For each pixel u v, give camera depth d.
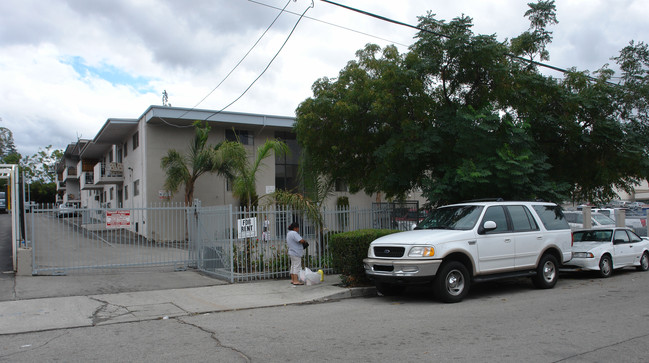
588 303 8.86
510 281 12.16
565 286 11.39
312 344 6.09
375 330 6.85
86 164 40.31
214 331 6.93
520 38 13.99
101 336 6.70
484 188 12.08
